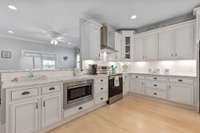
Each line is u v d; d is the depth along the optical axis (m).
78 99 2.52
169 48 3.57
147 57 4.13
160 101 3.58
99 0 2.48
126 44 4.61
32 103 1.78
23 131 1.68
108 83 3.43
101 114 2.68
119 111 2.85
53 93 2.06
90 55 3.35
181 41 3.32
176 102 3.20
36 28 3.93
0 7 2.61
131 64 4.90
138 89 4.14
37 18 3.27
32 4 2.53
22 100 1.68
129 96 4.23
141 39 4.31
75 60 4.11
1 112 1.55
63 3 2.55
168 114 2.65
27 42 4.48
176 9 2.96
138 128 2.06
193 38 3.09
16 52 4.34
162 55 3.73
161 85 3.50
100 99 3.12
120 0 2.51
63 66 3.86
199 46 2.75
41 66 3.84
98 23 3.55
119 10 2.97
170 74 3.54
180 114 2.64
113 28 4.50
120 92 3.89
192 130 1.98
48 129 2.01
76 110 2.47
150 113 2.71
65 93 2.26
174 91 3.22
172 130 1.98
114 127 2.10
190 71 3.46
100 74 3.43
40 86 1.88
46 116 1.95
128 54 4.61
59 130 2.02
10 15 3.03
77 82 2.50
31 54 4.18
